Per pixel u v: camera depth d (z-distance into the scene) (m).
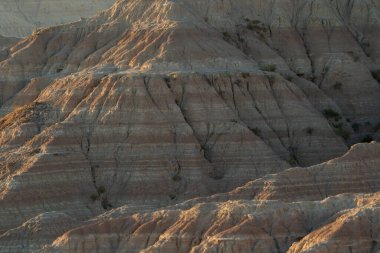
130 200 188.00
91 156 193.62
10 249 169.38
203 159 192.00
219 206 155.12
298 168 173.12
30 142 196.38
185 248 151.00
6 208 184.25
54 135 194.75
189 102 198.25
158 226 157.12
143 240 156.62
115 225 160.38
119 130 195.00
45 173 188.75
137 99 197.00
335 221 145.75
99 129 195.62
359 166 173.12
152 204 186.00
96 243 159.38
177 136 193.88
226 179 190.38
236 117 198.62
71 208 186.25
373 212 144.50
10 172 190.88
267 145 196.38
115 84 199.50
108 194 189.25
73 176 190.00
